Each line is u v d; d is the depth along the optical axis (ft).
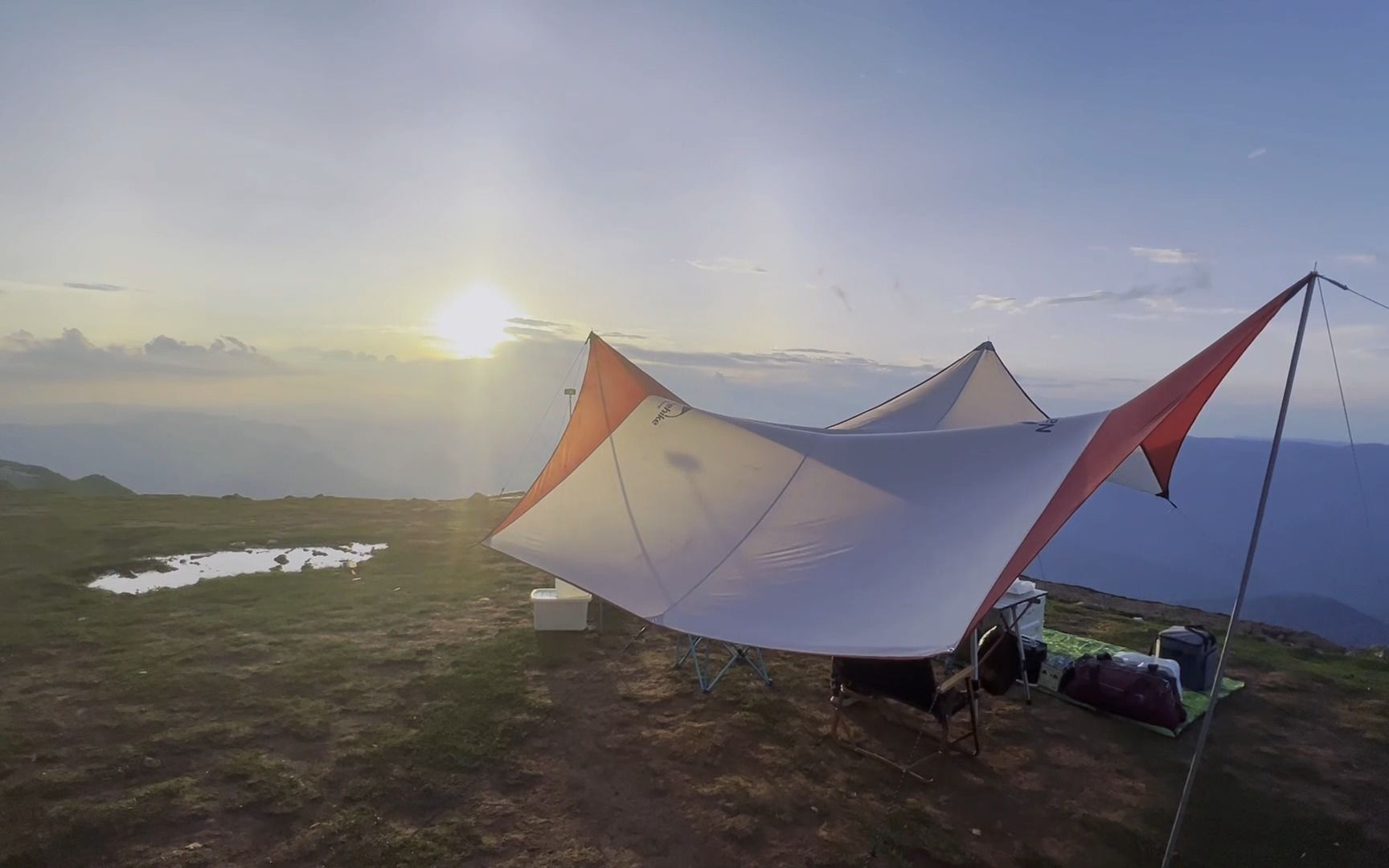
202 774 15.69
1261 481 13.07
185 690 19.71
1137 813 15.52
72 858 12.84
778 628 15.05
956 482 18.02
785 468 21.49
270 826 14.06
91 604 26.63
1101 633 26.55
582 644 24.04
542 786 15.88
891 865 13.67
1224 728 19.43
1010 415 28.58
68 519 40.91
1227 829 15.06
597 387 27.17
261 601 27.89
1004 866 13.75
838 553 17.07
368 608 27.58
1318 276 12.87
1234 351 14.21
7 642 22.63
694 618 16.16
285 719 18.28
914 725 19.12
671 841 14.14
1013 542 14.78
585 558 20.25
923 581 15.06
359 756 16.60
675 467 23.17
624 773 16.49
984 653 19.72
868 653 13.34
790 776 16.63
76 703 18.76
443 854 13.44
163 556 34.22
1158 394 15.94
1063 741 18.53
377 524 43.86
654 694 20.44
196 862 12.88
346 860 13.15
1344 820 15.48
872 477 19.57
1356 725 19.76
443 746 17.20
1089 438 17.10
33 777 15.21
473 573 32.96
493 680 21.04
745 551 18.43
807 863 13.65
